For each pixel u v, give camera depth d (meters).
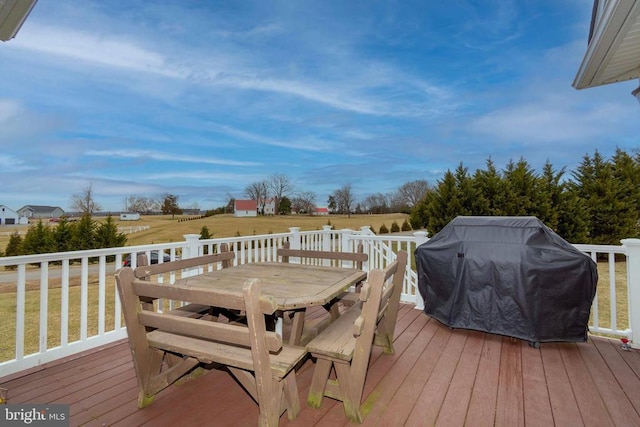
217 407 2.12
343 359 1.92
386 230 19.28
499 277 3.26
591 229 9.56
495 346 3.14
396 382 2.46
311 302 1.98
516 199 8.68
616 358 2.88
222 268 3.25
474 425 1.95
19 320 2.59
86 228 15.40
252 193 41.00
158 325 1.96
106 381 2.46
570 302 3.03
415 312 4.22
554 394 2.30
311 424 1.96
